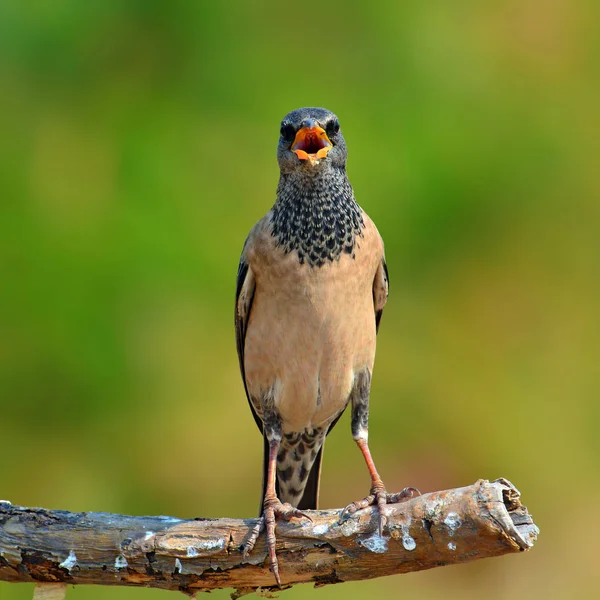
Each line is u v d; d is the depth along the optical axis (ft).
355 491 40.91
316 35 47.98
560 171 46.50
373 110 46.57
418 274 44.88
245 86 47.03
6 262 42.24
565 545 40.32
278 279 27.94
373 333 29.14
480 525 21.77
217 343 42.37
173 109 46.88
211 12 47.75
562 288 45.50
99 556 23.73
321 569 23.58
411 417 42.91
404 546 22.70
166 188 44.91
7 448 41.11
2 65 46.37
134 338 41.81
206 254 43.39
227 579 23.97
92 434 41.45
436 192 44.88
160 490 41.27
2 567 24.03
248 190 45.34
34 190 44.39
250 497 41.22
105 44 47.47
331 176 27.91
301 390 28.73
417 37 47.75
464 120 46.57
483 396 43.34
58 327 41.45
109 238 43.27
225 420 41.81
